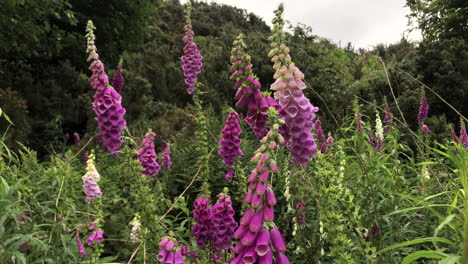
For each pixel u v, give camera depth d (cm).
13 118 797
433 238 178
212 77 1285
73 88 1095
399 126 720
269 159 145
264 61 1276
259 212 147
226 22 2962
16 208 299
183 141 796
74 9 1285
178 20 2589
